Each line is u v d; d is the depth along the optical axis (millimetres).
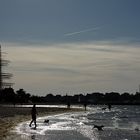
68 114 103500
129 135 41656
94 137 38531
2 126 44844
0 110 97375
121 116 97125
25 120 59938
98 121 70062
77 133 41969
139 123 64812
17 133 36875
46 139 33406
